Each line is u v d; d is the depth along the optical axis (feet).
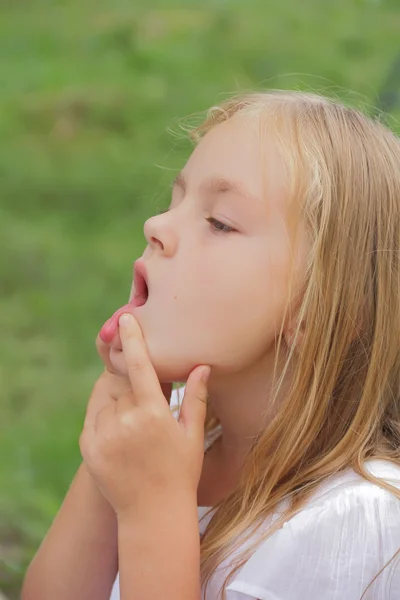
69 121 24.44
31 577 6.55
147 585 5.32
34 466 12.75
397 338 5.93
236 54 26.30
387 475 5.52
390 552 5.28
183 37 27.96
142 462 5.43
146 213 20.90
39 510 11.58
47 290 18.44
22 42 28.55
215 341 5.56
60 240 20.16
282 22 28.09
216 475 6.43
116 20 29.50
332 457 5.66
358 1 28.86
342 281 5.71
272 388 5.75
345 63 24.29
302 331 5.65
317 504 5.38
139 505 5.41
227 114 6.25
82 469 6.65
